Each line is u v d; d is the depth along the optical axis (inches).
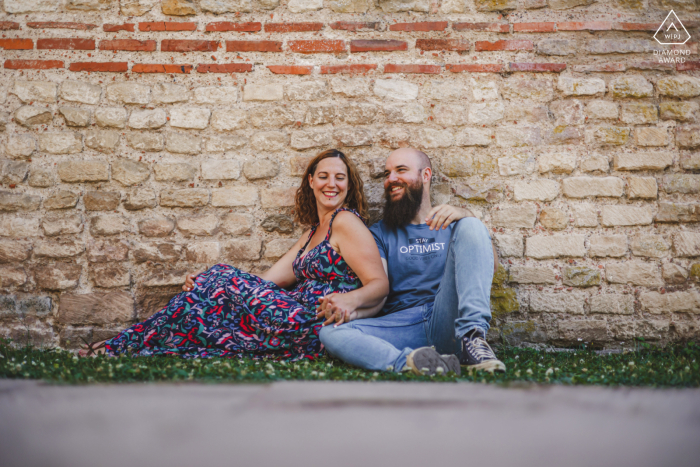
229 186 129.5
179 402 41.9
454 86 129.6
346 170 118.7
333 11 130.7
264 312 100.7
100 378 67.8
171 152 129.3
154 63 130.3
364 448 29.0
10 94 128.4
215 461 26.6
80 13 130.5
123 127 129.0
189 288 111.8
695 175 124.6
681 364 88.7
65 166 127.6
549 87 128.4
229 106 130.5
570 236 124.8
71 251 126.2
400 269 111.5
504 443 30.1
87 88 129.1
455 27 130.1
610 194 125.2
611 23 128.0
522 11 129.9
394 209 114.7
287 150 130.2
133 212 128.0
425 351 78.3
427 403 41.8
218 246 128.3
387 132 129.6
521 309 124.3
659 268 122.9
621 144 126.3
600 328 122.3
